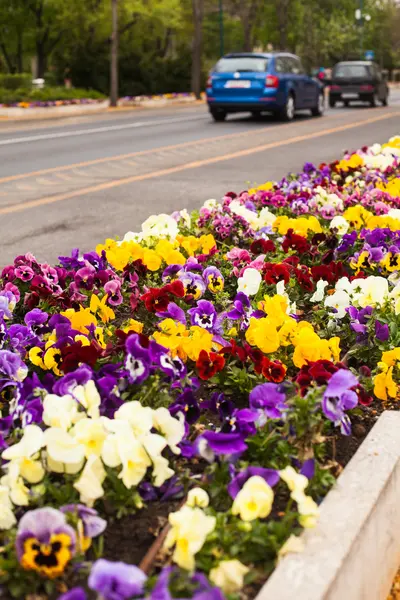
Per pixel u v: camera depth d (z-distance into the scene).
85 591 2.41
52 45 49.28
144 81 48.28
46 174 13.96
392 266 5.53
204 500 2.71
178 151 17.17
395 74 93.19
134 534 2.78
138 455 2.75
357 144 17.84
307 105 27.02
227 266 5.83
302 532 2.60
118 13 46.25
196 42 45.91
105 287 4.80
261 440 3.06
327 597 2.33
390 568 3.05
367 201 8.28
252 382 3.81
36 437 2.66
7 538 2.59
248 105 24.78
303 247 6.06
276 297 4.16
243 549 2.53
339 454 3.33
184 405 3.24
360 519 2.67
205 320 4.14
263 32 70.62
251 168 14.33
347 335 4.54
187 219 7.34
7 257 7.86
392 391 3.73
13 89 38.97
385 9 100.75
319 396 3.03
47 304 4.89
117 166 14.91
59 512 2.35
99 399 2.95
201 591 2.17
